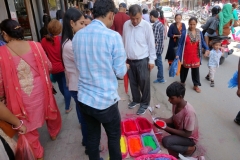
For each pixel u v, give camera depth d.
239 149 2.83
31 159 1.64
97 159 2.17
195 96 4.33
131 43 3.17
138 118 3.21
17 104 2.21
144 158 2.31
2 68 2.11
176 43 5.34
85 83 1.78
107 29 1.71
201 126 3.33
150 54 3.24
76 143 2.91
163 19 8.09
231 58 6.84
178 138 2.59
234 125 3.35
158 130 3.14
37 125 2.39
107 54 1.68
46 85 2.42
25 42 2.23
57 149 2.81
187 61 4.28
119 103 3.95
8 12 5.20
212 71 4.64
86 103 1.78
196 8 23.25
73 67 2.29
